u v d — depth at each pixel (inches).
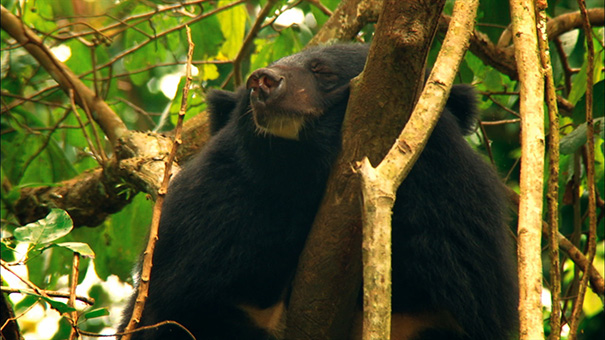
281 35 450.3
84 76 463.8
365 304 161.0
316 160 280.1
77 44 483.5
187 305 288.4
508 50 394.9
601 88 355.9
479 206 282.4
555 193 223.1
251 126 281.6
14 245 240.8
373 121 225.0
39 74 492.7
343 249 238.8
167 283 289.3
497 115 467.8
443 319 283.6
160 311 289.3
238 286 292.5
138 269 318.7
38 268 420.5
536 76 194.9
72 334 218.8
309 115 275.7
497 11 389.4
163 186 231.5
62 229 224.2
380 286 161.2
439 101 184.9
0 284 233.3
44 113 535.2
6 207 426.9
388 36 212.1
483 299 278.7
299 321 251.3
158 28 478.3
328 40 404.8
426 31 210.7
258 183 288.5
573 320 258.7
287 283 296.8
